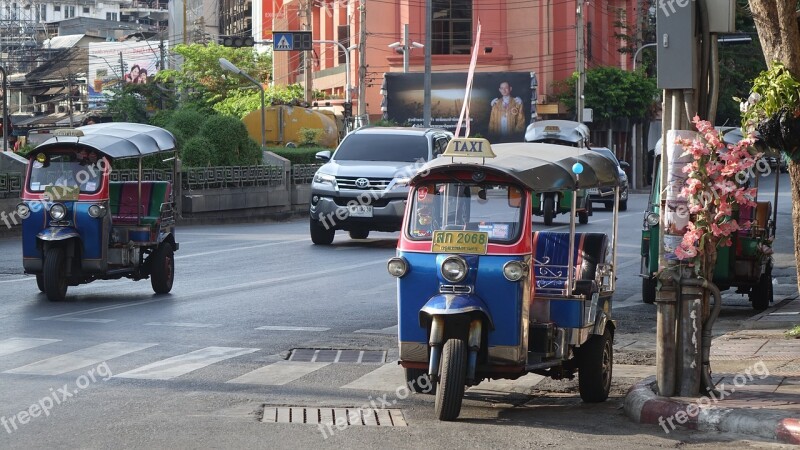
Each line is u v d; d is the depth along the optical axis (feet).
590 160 36.09
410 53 195.83
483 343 31.89
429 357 31.94
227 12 364.17
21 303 54.39
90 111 290.35
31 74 346.74
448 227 32.71
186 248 82.53
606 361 35.19
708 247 32.45
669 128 33.45
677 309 32.45
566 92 202.49
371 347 43.32
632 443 28.81
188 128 129.70
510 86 184.44
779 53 43.21
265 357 40.93
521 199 32.37
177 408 31.96
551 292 33.83
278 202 128.47
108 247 56.03
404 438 28.81
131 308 53.01
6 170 96.89
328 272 67.77
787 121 35.83
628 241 90.94
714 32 33.73
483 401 34.86
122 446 27.25
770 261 58.08
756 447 28.40
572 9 207.21
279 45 166.30
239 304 54.65
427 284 32.19
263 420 30.63
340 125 186.80
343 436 28.89
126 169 104.58
